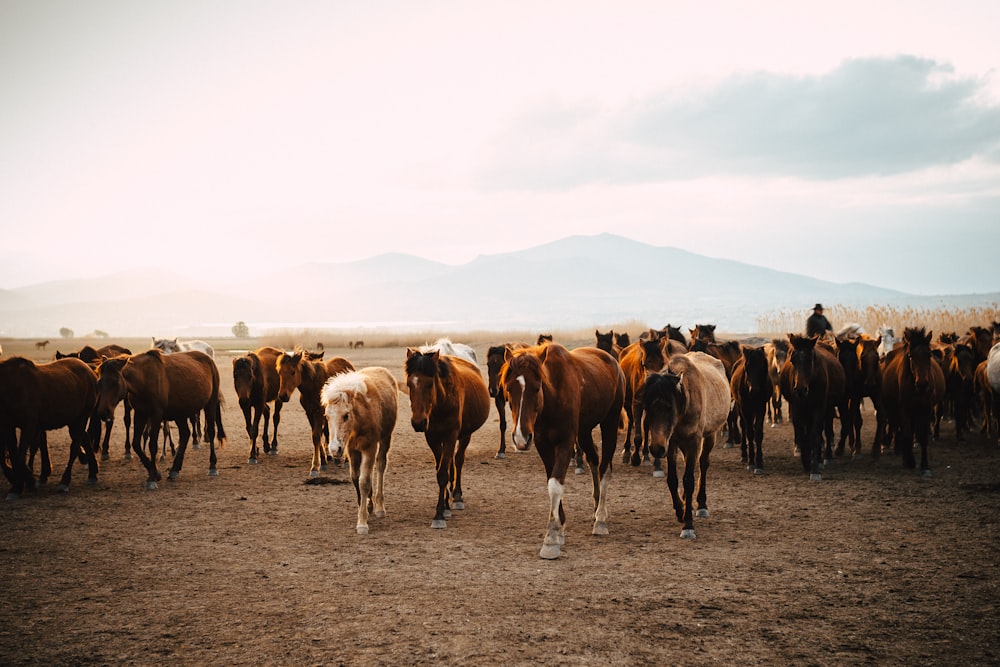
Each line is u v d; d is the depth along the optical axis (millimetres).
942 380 14828
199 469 14070
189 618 6398
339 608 6602
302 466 14406
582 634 5965
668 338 16625
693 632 6004
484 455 15578
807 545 8594
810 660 5492
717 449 16234
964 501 10758
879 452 14766
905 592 6945
